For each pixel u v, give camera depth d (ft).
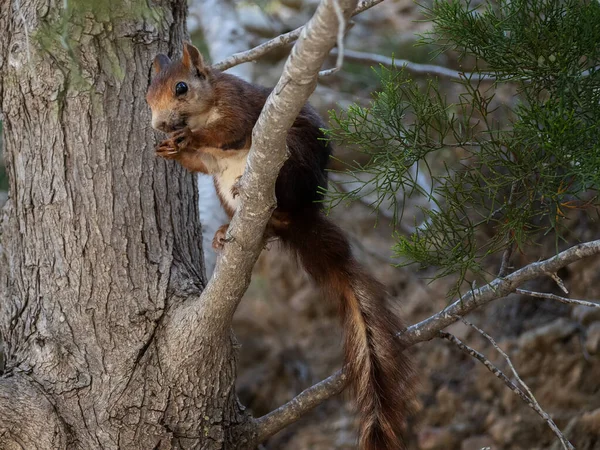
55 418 22.41
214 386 23.44
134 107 24.62
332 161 37.37
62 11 23.67
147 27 25.22
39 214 24.02
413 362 25.26
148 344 23.25
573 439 42.19
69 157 23.95
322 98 51.90
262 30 56.59
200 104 24.43
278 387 50.52
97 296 23.49
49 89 23.84
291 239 26.48
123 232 23.93
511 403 44.80
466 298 23.97
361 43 54.13
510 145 21.43
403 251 21.67
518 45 21.53
